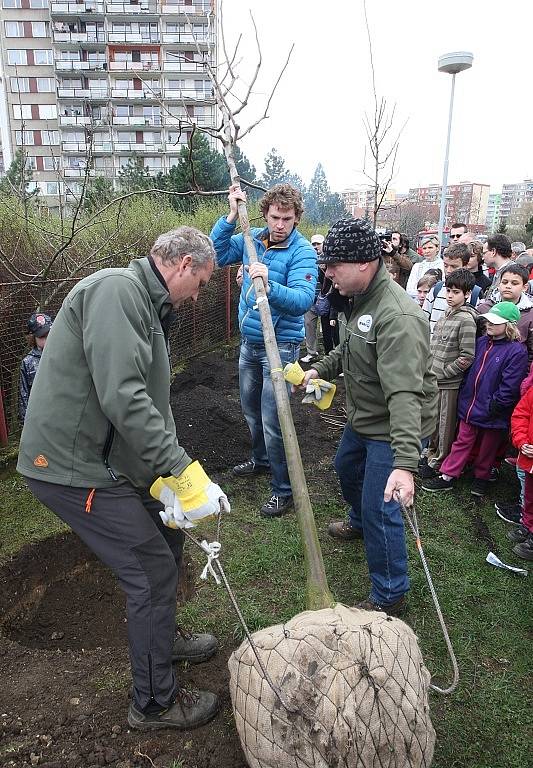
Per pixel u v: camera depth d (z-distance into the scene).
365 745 1.50
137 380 1.73
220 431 5.14
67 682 2.30
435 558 3.25
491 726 2.18
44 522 3.53
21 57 32.91
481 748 2.09
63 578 3.32
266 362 3.49
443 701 2.28
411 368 2.21
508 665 2.49
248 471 4.28
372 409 2.54
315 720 1.51
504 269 4.27
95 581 3.36
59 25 32.88
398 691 1.58
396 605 2.71
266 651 1.66
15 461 4.34
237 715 1.70
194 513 1.77
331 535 3.46
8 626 2.91
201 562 3.16
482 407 3.85
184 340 7.92
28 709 2.15
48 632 2.93
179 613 2.72
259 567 3.12
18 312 4.86
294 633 1.67
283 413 2.29
